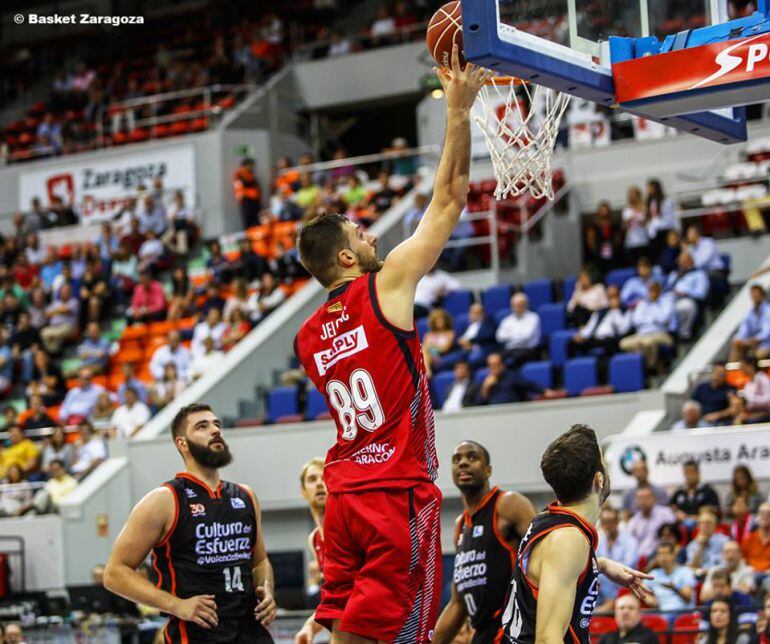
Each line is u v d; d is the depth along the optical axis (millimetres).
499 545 6188
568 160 19250
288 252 19453
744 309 15094
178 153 22984
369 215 19625
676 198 17203
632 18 5383
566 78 4883
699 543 10609
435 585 4250
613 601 10398
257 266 19578
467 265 18531
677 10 5598
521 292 16922
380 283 4184
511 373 14406
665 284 15633
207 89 24016
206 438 5805
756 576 10016
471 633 7324
